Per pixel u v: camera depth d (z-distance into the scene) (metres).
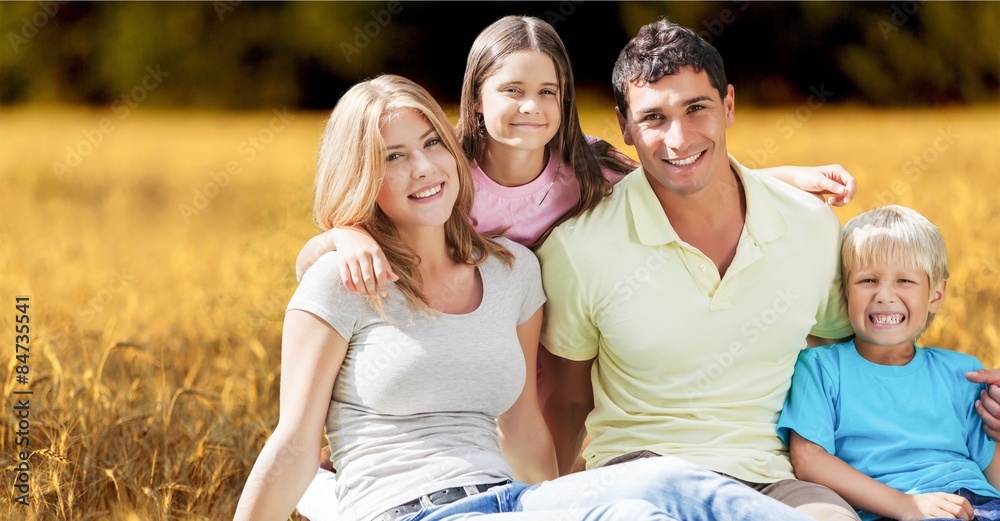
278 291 6.16
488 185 4.11
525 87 3.94
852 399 3.75
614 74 3.83
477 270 3.62
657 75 3.62
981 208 8.52
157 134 19.31
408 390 3.33
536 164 4.09
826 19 22.97
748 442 3.71
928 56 22.69
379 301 3.34
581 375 4.10
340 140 3.46
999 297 6.57
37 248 8.61
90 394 4.67
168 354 5.83
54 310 6.40
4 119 22.14
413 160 3.43
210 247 9.45
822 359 3.84
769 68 23.44
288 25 24.45
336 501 3.78
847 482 3.59
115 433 4.48
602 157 4.36
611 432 3.84
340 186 3.46
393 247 3.49
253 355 5.69
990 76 22.56
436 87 24.30
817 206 3.85
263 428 4.61
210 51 24.70
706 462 3.61
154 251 9.36
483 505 3.17
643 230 3.76
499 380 3.46
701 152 3.65
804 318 3.77
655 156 3.67
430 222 3.45
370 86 3.49
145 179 14.52
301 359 3.34
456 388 3.38
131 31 24.94
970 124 17.91
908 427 3.70
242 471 4.41
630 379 3.84
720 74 3.71
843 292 3.89
